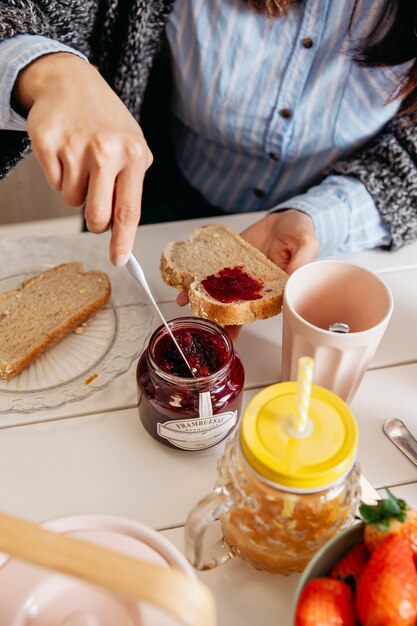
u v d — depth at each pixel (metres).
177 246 0.92
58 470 0.70
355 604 0.51
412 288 0.94
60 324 0.83
